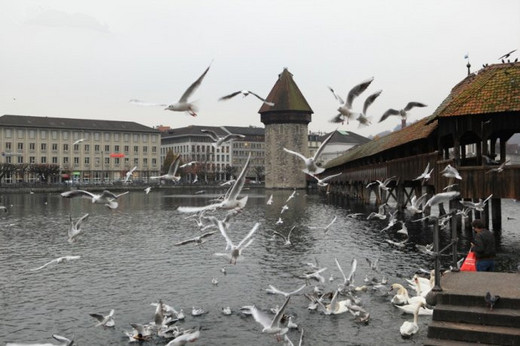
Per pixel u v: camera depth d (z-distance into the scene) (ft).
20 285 80.38
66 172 528.63
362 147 285.84
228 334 56.08
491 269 59.36
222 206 35.17
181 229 155.63
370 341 52.34
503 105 102.78
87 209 244.63
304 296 70.28
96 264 97.25
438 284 46.55
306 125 490.90
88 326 59.77
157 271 90.12
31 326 60.29
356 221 168.45
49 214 213.46
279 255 103.14
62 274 88.48
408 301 62.95
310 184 515.09
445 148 158.71
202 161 604.08
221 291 75.10
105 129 556.51
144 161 579.48
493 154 134.72
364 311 57.82
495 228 132.46
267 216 193.26
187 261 99.04
